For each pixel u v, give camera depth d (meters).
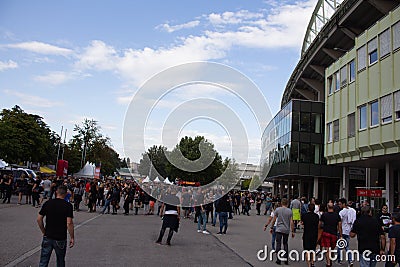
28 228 13.32
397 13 22.88
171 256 10.02
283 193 56.72
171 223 11.99
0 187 24.70
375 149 24.95
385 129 23.52
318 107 44.81
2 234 11.75
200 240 13.70
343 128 29.55
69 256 9.24
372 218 8.22
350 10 34.50
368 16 34.97
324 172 43.66
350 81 28.84
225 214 16.23
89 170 48.41
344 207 11.25
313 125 44.50
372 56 25.52
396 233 7.80
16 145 45.47
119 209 28.19
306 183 52.72
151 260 9.27
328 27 39.81
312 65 48.16
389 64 23.45
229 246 12.66
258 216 31.47
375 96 24.83
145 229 15.94
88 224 16.80
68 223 6.62
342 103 29.92
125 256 9.60
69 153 69.94
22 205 22.89
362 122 26.45
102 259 9.07
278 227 10.34
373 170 34.94
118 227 16.17
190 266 8.90
